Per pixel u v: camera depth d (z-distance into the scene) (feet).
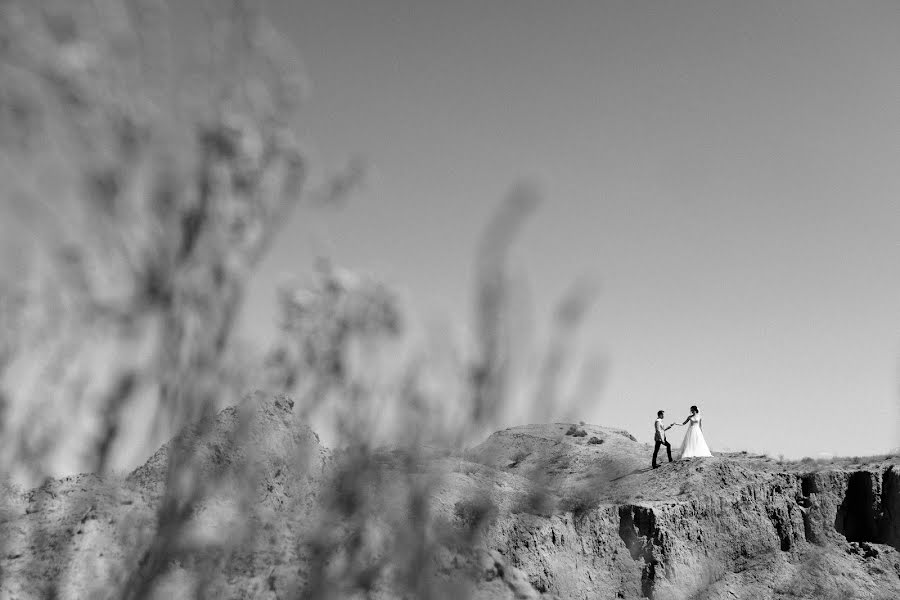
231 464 16.80
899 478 94.22
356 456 14.82
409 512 15.72
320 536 15.90
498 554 36.86
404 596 15.06
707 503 87.61
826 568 86.79
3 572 17.01
